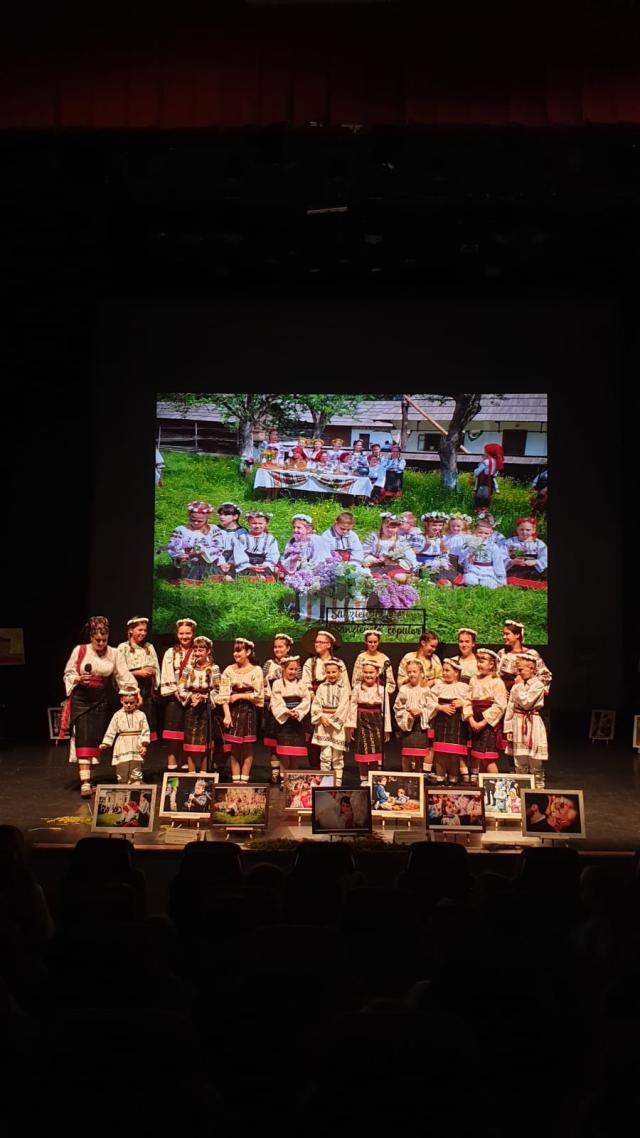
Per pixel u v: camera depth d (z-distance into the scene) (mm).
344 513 14539
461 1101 2105
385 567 14453
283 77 8273
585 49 8312
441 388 14688
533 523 14508
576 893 4875
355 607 14414
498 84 8273
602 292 14609
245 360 14719
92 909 3855
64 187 9836
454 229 11984
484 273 13891
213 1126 2184
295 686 9852
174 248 12688
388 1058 2117
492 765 9906
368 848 7645
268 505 14562
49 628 14109
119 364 14711
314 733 9875
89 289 14031
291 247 12625
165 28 8367
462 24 8328
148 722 10000
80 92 8320
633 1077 2184
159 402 14680
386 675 10344
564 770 11094
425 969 3723
